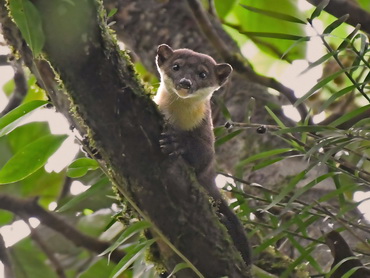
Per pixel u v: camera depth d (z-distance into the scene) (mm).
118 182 7938
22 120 8102
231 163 12102
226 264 8094
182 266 7699
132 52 13578
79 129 8164
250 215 10758
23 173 8562
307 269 10984
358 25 8758
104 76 7469
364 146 9500
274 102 12719
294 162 11609
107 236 10812
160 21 13344
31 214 11219
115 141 7715
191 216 7930
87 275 12570
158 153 7773
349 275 8453
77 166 8758
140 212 7887
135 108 7676
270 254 10398
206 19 12016
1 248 11867
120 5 13391
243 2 15039
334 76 8680
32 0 6941
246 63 11984
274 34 9695
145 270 8648
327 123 11586
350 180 11281
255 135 12109
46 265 12672
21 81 12039
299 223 9273
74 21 7035
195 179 8031
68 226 10938
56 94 8023
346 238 10477
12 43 8281
